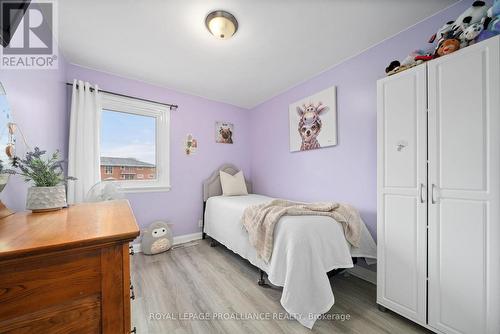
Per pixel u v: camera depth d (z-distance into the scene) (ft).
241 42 5.97
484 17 3.64
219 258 7.66
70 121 6.61
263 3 4.56
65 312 1.77
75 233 2.00
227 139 11.10
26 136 3.98
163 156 9.14
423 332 4.08
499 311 3.24
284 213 5.12
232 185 9.91
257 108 11.39
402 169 4.42
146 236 8.01
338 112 7.17
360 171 6.52
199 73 7.88
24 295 1.64
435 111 3.95
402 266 4.39
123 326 2.00
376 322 4.37
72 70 7.06
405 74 4.39
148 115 8.89
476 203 3.50
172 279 6.11
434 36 4.49
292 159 9.14
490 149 3.35
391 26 5.36
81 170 6.63
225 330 4.15
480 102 3.44
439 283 3.87
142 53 6.50
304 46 6.17
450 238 3.76
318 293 4.23
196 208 9.91
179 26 5.27
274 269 4.55
